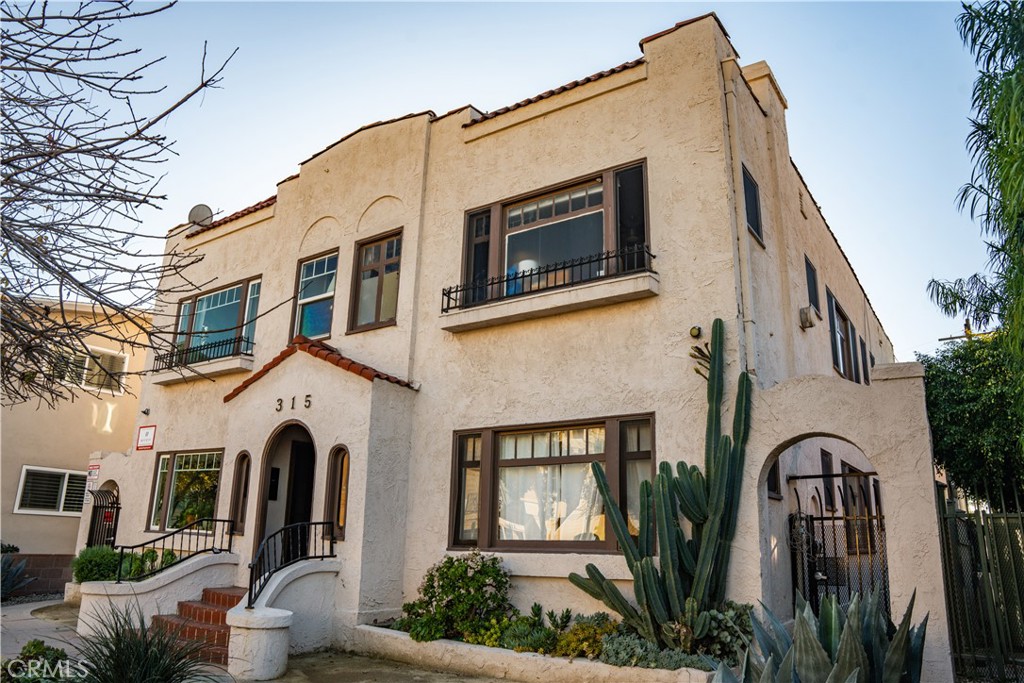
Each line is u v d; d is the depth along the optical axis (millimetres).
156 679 6625
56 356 4676
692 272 10109
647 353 10227
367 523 11352
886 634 7012
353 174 14758
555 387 10953
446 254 12844
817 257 14781
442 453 11930
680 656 8164
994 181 7516
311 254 15031
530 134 12328
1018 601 8594
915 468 8141
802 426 8906
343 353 13719
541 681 8805
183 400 16656
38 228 4066
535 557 10375
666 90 11023
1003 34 7445
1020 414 9070
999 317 10578
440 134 13680
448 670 9625
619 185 11203
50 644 10758
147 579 12070
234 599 11688
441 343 12453
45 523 19453
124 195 4223
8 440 19078
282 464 13695
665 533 8602
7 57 3830
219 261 17203
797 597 6758
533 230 11977
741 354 9523
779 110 13297
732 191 10250
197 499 15438
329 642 11039
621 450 10250
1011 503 15625
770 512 9891
